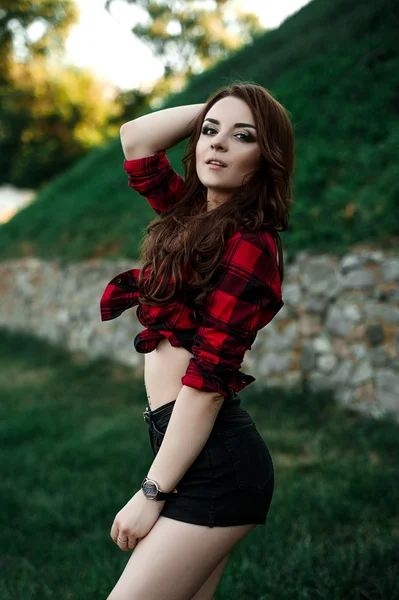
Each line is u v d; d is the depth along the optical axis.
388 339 4.96
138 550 1.46
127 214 10.02
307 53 9.65
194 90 13.67
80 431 5.39
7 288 12.19
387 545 2.76
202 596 1.74
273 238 1.61
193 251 1.50
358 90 7.54
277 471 4.06
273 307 1.52
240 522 1.51
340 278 5.41
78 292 9.51
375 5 9.02
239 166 1.57
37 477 4.16
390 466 3.98
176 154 10.17
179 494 1.48
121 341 8.25
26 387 7.37
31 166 28.98
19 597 2.64
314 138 7.30
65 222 11.62
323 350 5.52
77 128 29.53
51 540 3.25
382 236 5.33
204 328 1.45
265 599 2.44
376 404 4.96
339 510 3.25
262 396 5.70
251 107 1.58
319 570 2.60
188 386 1.43
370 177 6.16
